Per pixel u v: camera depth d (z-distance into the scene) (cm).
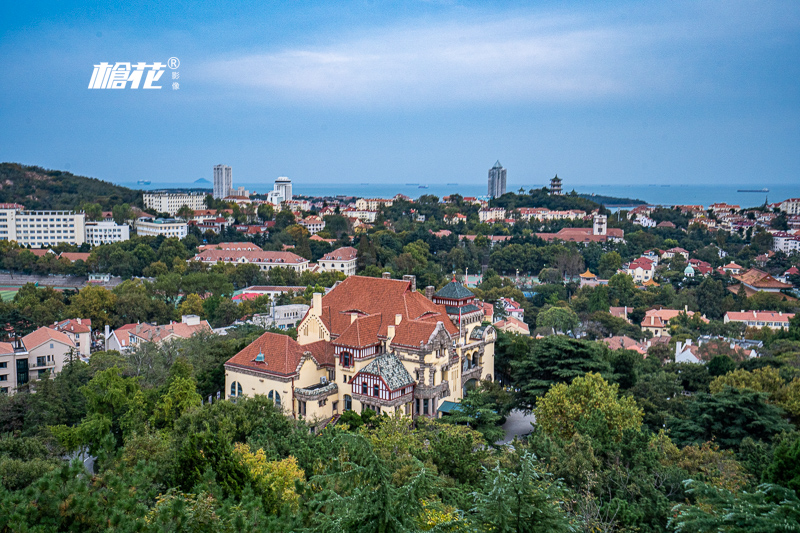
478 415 8581
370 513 2989
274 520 3344
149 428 7844
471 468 5678
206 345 11719
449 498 4494
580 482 5391
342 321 10338
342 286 11031
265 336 9744
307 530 3158
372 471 3164
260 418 7156
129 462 5803
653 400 9675
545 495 3359
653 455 5959
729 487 5291
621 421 7412
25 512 2931
